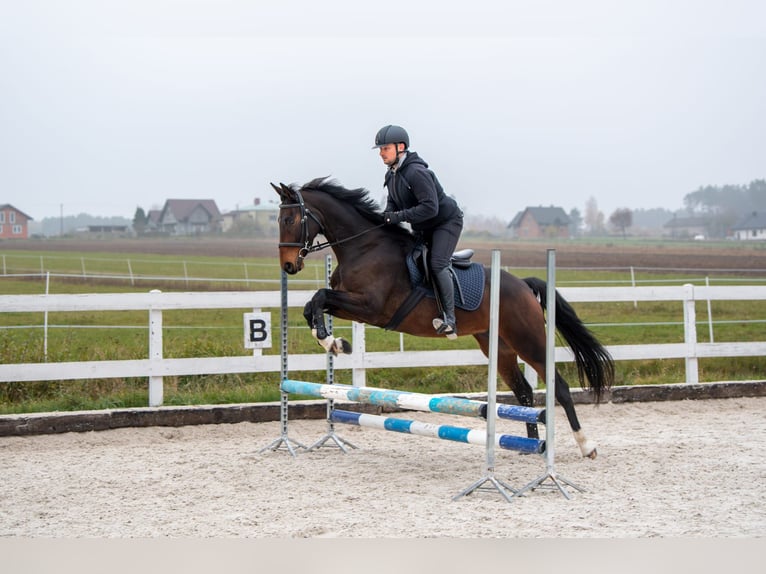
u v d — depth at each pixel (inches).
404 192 251.0
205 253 2282.2
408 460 271.1
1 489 229.1
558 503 211.3
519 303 260.5
